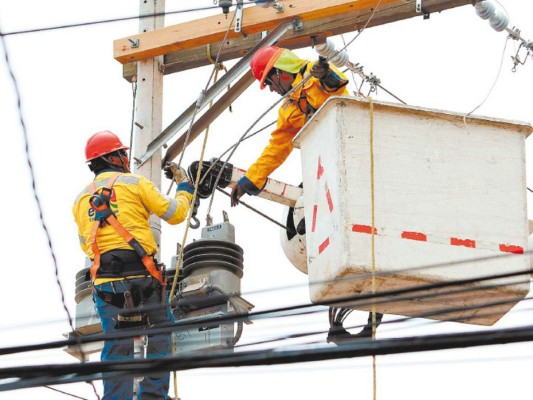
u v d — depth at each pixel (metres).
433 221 14.38
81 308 17.56
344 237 14.10
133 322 15.41
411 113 14.62
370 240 14.14
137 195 15.89
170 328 12.56
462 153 14.69
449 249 14.33
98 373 12.00
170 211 15.95
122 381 15.30
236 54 18.25
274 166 16.69
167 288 17.44
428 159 14.55
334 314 15.28
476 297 14.47
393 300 11.81
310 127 15.04
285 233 17.55
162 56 18.56
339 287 14.27
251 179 16.67
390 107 14.53
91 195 15.88
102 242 15.62
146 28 18.64
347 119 14.45
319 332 11.73
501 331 10.23
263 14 17.78
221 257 17.25
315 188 14.88
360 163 14.34
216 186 17.11
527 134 14.94
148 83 18.34
